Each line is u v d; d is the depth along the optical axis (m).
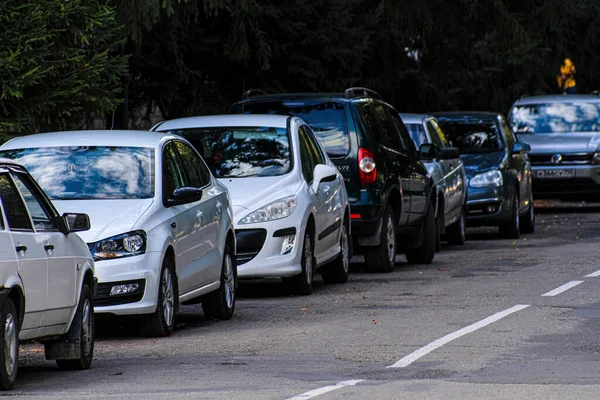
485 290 34.19
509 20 63.34
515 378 20.52
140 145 28.61
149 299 25.91
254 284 38.19
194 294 28.17
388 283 36.94
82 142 28.80
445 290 34.50
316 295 34.22
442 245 51.56
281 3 52.78
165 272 26.62
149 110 56.31
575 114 69.00
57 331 21.62
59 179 27.69
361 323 28.02
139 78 53.59
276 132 35.12
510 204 53.38
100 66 37.53
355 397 18.92
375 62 64.62
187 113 55.47
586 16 79.69
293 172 34.12
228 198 31.50
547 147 67.19
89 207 26.61
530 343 24.47
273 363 22.62
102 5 38.16
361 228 38.78
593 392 19.17
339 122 38.84
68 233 22.47
